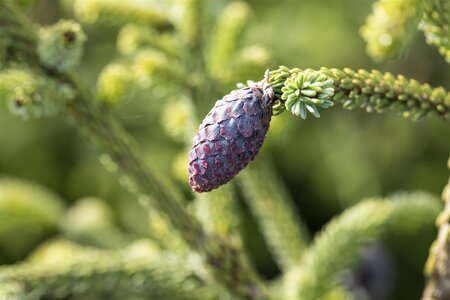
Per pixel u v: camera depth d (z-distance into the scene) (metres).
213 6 0.63
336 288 0.60
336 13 1.69
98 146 0.55
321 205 1.85
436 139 1.71
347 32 1.70
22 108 0.53
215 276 0.55
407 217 0.60
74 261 0.55
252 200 0.64
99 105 0.55
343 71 0.45
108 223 0.80
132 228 1.41
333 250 0.57
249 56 0.61
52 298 0.58
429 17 0.49
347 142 1.75
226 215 0.56
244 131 0.43
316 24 1.70
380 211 0.58
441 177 1.72
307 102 0.42
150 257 0.56
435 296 0.49
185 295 0.57
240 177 0.65
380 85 0.45
